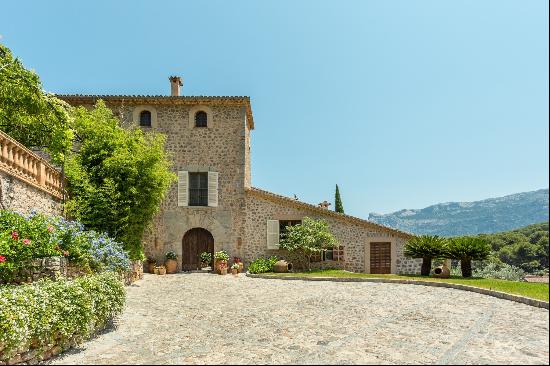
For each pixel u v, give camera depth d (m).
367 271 18.00
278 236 18.19
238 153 18.50
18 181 9.42
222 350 5.80
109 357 5.55
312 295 11.05
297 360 5.25
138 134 15.22
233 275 16.56
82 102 17.73
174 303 9.95
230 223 18.23
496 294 9.90
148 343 6.27
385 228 18.11
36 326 5.26
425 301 9.56
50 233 7.75
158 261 17.75
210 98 18.19
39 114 12.58
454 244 15.41
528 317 7.43
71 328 5.88
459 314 7.89
